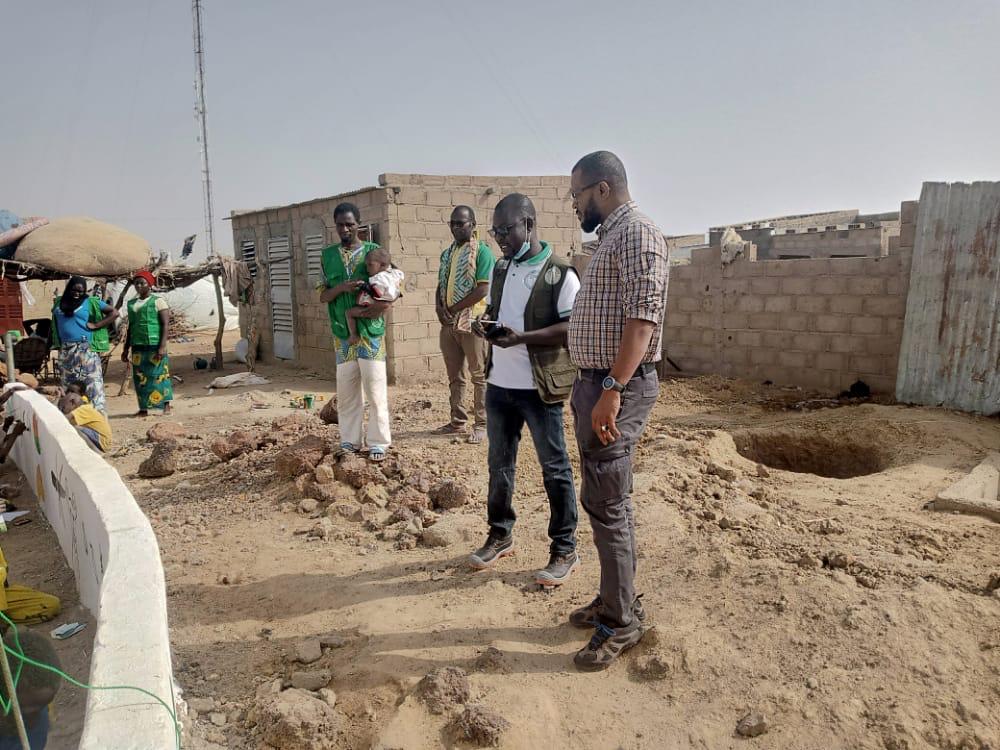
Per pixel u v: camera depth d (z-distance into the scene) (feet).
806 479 20.31
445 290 24.11
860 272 34.01
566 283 12.57
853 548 13.66
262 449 23.98
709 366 39.78
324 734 9.61
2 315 42.57
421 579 13.92
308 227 47.50
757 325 37.65
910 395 32.09
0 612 12.74
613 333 10.03
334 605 13.14
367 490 18.20
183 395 40.09
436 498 18.12
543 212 45.19
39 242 39.60
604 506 10.34
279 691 10.59
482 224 43.21
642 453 22.34
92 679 6.70
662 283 9.64
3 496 20.79
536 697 9.99
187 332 80.94
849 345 34.73
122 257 40.73
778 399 34.81
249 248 55.67
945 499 17.17
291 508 18.22
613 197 10.18
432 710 9.80
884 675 9.76
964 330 30.37
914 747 8.63
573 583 13.16
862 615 10.85
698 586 12.41
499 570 14.05
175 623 12.76
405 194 40.40
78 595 14.64
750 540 14.16
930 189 30.96
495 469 13.84
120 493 12.41
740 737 9.09
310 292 48.11
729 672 10.13
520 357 12.98
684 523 15.33
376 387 19.74
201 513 18.44
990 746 8.52
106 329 30.32
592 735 9.33
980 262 29.81
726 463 21.70
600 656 10.57
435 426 28.37
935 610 10.94
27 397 22.04
